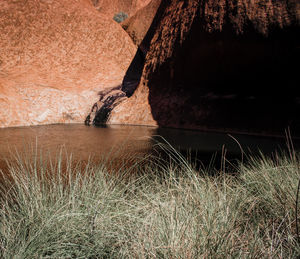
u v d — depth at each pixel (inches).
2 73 846.5
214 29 626.5
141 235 68.6
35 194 83.9
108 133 476.4
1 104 607.2
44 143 343.3
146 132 506.9
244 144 355.6
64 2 1163.9
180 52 719.1
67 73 980.6
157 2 1391.5
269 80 529.3
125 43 1215.6
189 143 361.1
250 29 556.1
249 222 86.2
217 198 91.7
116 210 85.0
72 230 74.9
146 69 831.7
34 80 828.6
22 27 1020.5
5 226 72.3
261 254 62.2
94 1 2244.1
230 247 63.0
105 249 72.2
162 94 745.0
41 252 66.3
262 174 114.4
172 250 61.8
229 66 599.2
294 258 63.7
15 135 427.2
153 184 113.1
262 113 519.8
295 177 107.0
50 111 722.8
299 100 478.6
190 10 735.7
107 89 927.7
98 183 96.4
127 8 2274.9
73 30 1112.8
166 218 74.4
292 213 86.4
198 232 67.9
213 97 626.8
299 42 481.1
